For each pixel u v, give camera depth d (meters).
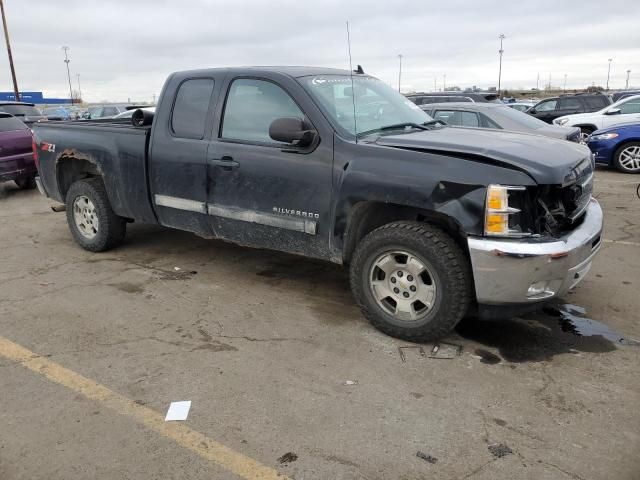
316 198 4.03
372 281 3.88
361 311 4.01
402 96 5.23
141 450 2.73
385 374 3.42
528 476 2.53
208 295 4.76
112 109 23.39
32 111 14.78
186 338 3.94
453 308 3.57
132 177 5.26
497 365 3.52
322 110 4.05
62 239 6.70
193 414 3.02
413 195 3.55
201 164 4.67
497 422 2.93
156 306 4.53
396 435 2.83
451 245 3.54
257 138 4.39
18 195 10.31
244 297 4.71
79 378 3.40
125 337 3.96
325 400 3.14
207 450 2.72
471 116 8.78
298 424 2.93
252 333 4.01
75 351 3.75
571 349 3.73
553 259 3.33
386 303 3.90
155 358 3.65
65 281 5.14
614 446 2.72
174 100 4.94
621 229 6.73
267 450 2.72
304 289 4.90
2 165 9.64
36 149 6.27
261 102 4.39
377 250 3.78
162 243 6.38
